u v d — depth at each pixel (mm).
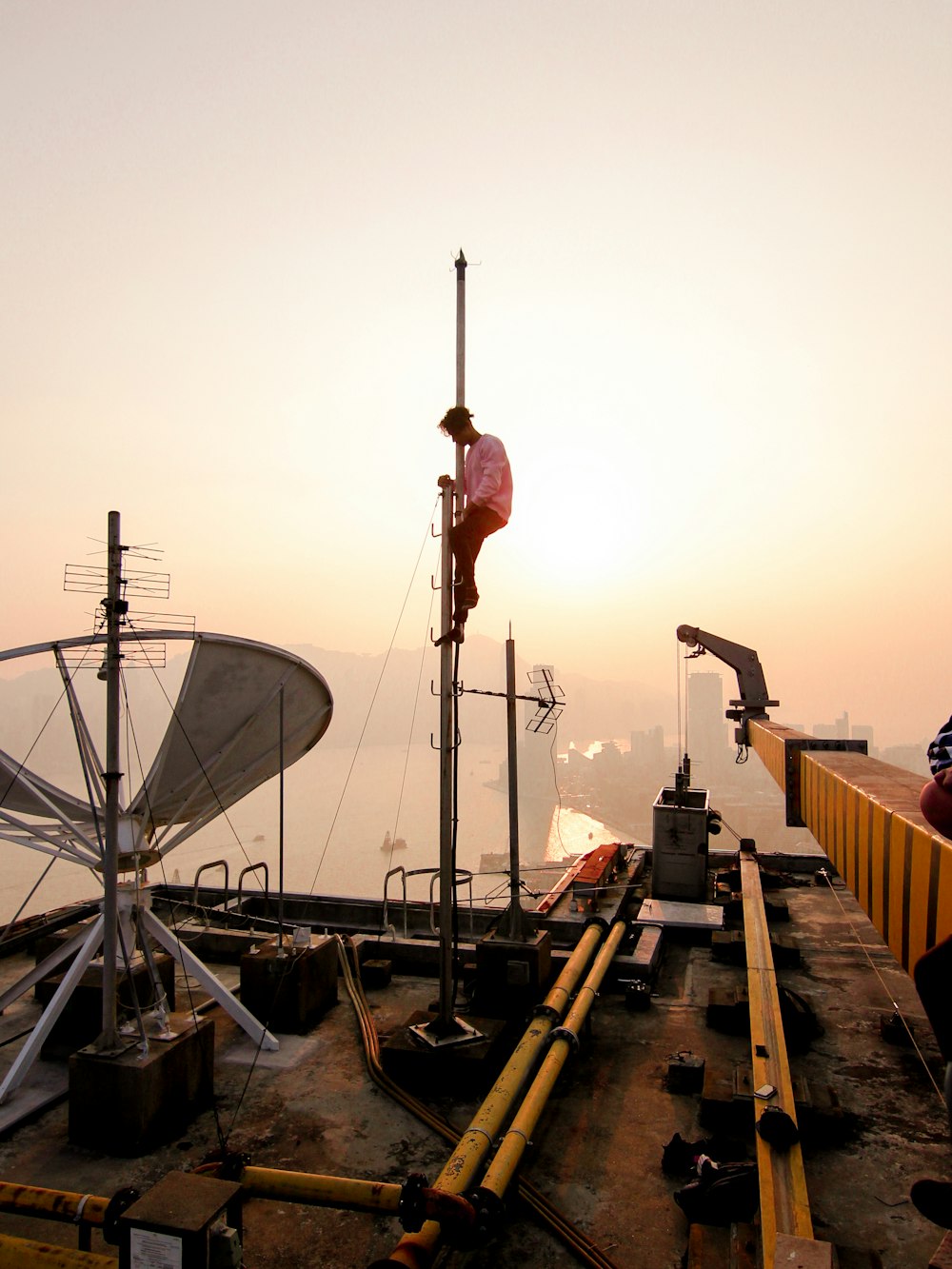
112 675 6508
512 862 8805
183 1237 3635
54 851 7613
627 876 13812
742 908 12344
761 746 13828
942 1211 2268
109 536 6617
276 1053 7812
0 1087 6758
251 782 9281
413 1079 7078
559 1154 6086
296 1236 5172
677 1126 6441
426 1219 4355
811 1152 5902
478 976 8477
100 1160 5984
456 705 7617
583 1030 8023
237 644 7844
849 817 4750
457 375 8156
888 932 3721
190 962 7879
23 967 10539
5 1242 4223
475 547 7355
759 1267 4504
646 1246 5047
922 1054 7559
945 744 2209
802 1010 7949
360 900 12852
